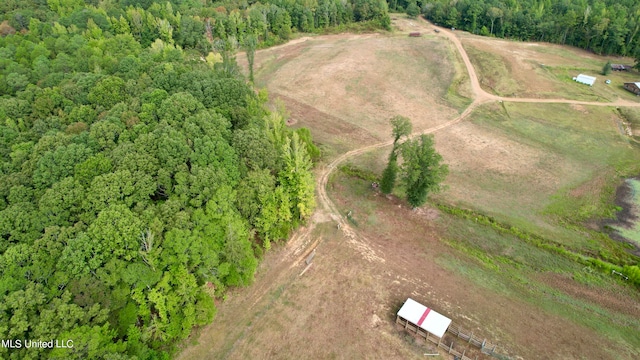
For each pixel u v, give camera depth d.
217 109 78.75
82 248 50.59
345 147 103.25
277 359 55.69
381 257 71.69
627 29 150.38
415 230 77.62
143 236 52.91
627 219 79.50
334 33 178.88
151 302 54.59
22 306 45.59
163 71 86.56
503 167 94.69
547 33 168.50
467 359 55.12
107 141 64.44
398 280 67.25
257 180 68.19
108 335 48.84
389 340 58.09
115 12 141.25
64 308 46.44
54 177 59.38
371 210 82.56
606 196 85.62
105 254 51.69
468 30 179.88
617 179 90.94
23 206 55.47
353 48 157.62
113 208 53.97
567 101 124.62
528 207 82.62
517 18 171.00
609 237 75.31
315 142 105.19
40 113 75.50
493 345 57.22
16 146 65.50
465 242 74.81
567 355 56.22
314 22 180.12
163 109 70.69
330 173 93.50
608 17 155.62
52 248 50.97
